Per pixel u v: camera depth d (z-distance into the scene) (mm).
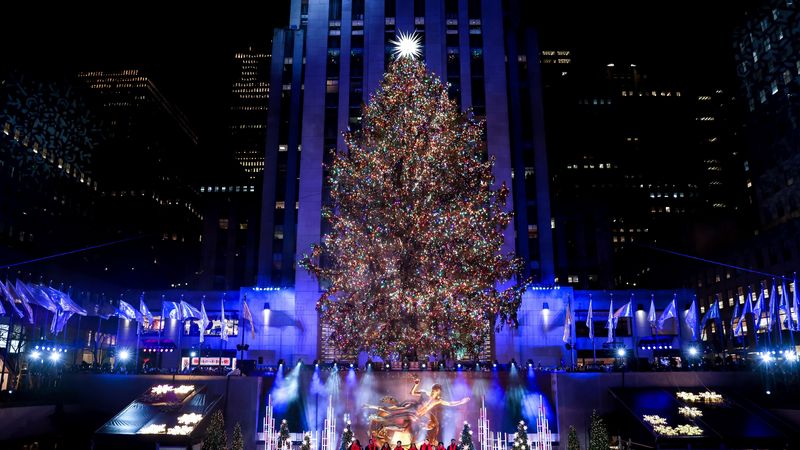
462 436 32125
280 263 73500
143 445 33938
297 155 75688
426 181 47656
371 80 73812
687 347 70688
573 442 29094
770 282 90375
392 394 40625
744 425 35406
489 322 50562
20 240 82500
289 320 66938
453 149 49094
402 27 75562
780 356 44500
